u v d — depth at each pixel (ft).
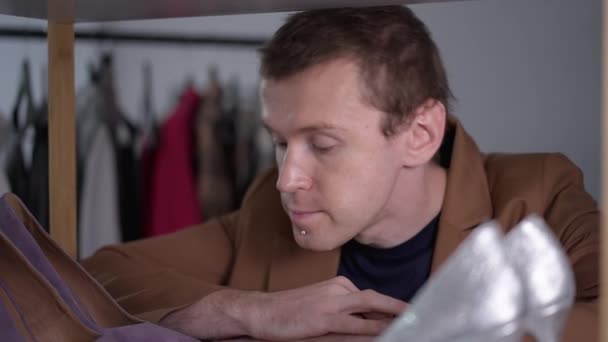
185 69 8.32
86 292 2.23
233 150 8.25
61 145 3.05
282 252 3.10
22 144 7.30
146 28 8.38
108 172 7.85
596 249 2.52
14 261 1.95
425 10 7.86
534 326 1.38
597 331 1.95
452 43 7.79
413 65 2.62
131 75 8.36
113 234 7.84
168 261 3.26
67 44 3.01
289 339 2.41
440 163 3.21
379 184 2.54
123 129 8.08
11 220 2.07
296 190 2.48
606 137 1.20
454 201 2.93
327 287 2.46
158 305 2.81
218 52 8.30
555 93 7.36
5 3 2.53
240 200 8.22
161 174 8.07
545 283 1.39
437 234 2.91
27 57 7.33
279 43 2.49
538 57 7.42
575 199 2.94
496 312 1.34
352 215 2.49
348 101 2.40
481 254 1.36
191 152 8.14
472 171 3.03
